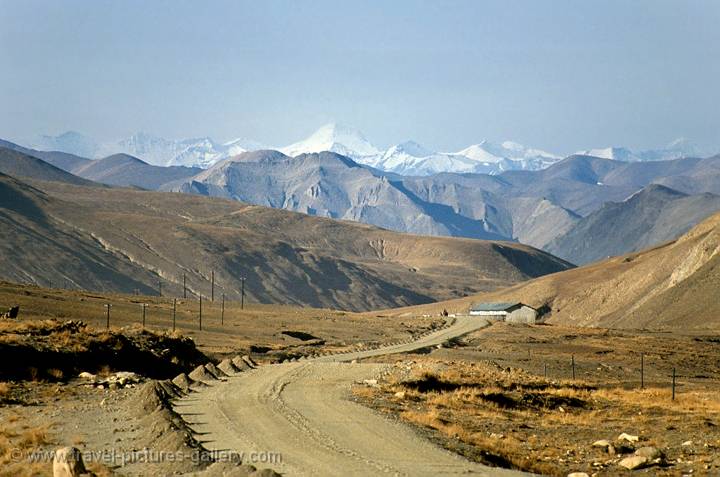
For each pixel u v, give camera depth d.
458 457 65.06
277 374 130.00
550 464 72.19
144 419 74.38
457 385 121.69
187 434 66.44
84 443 65.88
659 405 122.69
